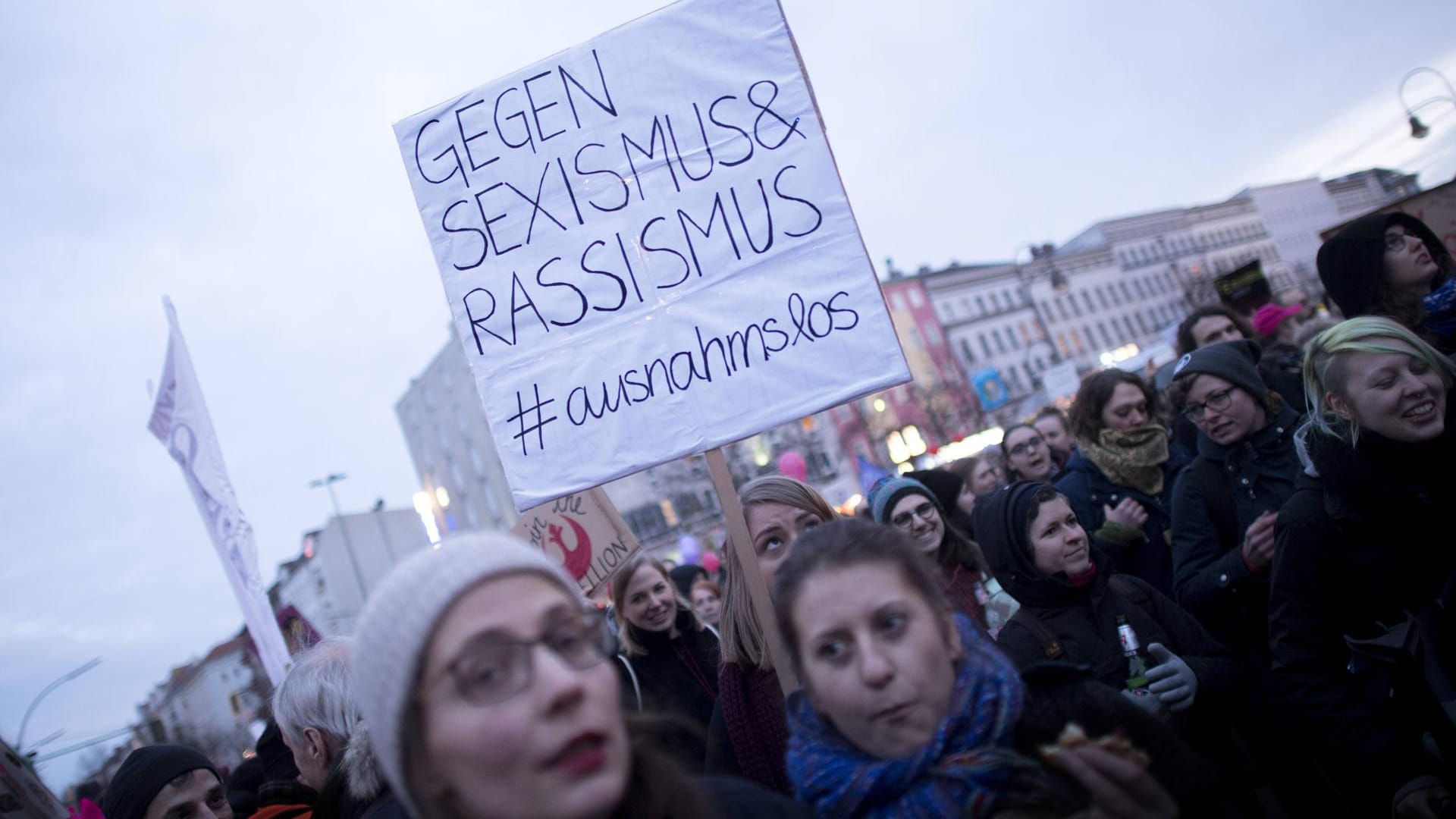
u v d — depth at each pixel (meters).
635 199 3.37
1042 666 1.90
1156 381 6.00
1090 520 4.80
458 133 3.54
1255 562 3.43
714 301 3.26
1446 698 2.62
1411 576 2.73
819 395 3.13
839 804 1.68
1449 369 2.71
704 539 56.22
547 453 3.36
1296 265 100.31
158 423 6.75
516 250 3.46
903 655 1.71
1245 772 2.88
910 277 71.94
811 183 3.23
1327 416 2.83
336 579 56.12
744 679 3.03
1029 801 1.57
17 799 2.87
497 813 1.34
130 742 35.88
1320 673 2.81
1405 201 5.26
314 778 2.91
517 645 1.38
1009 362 75.12
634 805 1.52
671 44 3.39
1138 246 89.81
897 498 3.81
